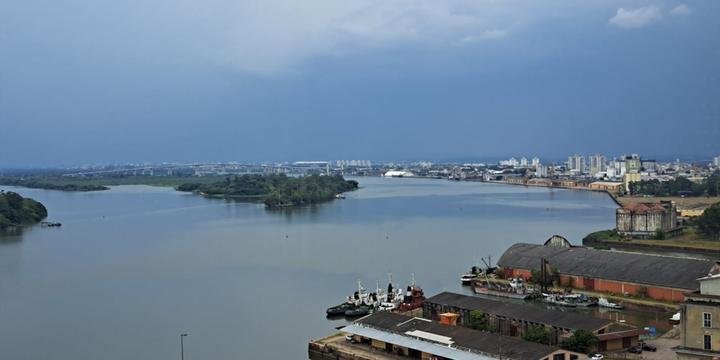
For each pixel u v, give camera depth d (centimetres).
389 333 10094
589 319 10162
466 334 9594
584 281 14212
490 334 9500
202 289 14638
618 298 13212
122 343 10631
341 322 11875
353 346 10119
